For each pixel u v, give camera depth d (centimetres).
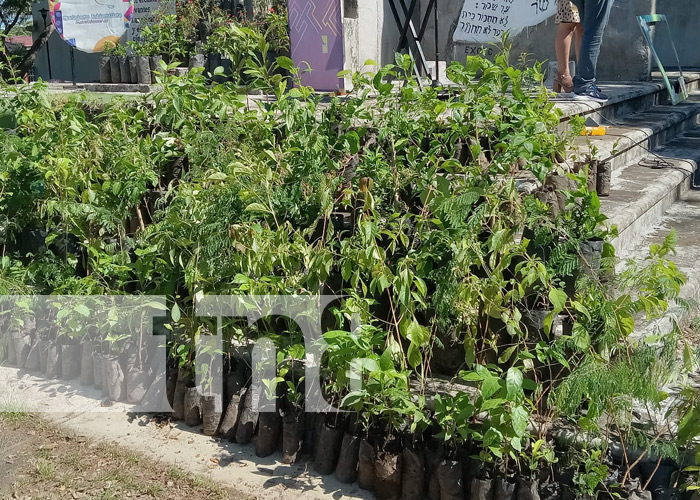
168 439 412
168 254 425
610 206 541
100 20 1074
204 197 408
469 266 361
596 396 306
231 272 396
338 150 461
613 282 354
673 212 624
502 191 384
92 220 477
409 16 682
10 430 421
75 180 477
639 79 1011
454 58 1045
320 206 410
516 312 336
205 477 375
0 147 536
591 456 314
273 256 376
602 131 695
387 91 452
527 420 308
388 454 353
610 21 1012
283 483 371
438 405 330
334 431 377
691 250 523
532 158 423
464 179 420
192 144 481
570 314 341
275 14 898
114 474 379
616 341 330
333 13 686
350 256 360
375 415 372
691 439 314
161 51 999
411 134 465
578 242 347
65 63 1694
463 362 397
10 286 487
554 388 347
